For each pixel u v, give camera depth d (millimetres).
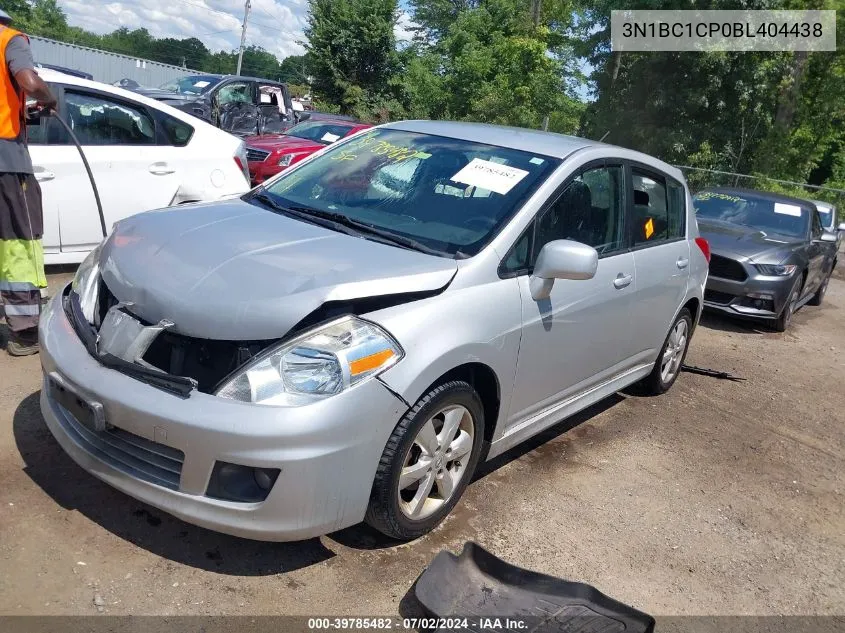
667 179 5324
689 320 5980
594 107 30781
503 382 3600
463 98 39344
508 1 38938
